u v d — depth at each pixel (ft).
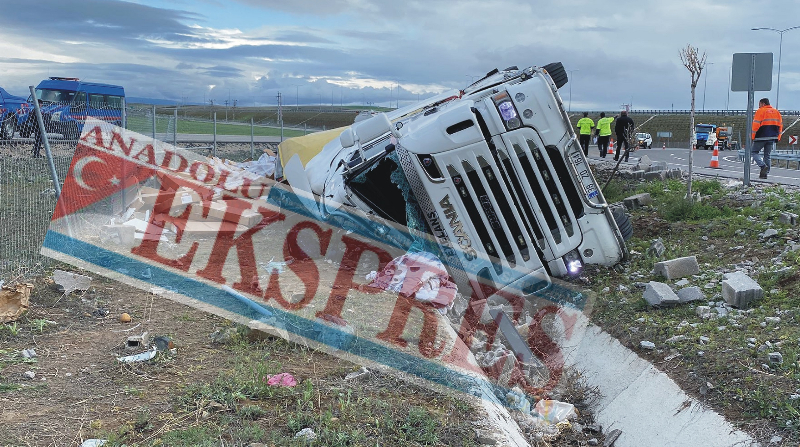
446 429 15.60
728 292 23.71
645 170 59.00
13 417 15.14
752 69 47.03
